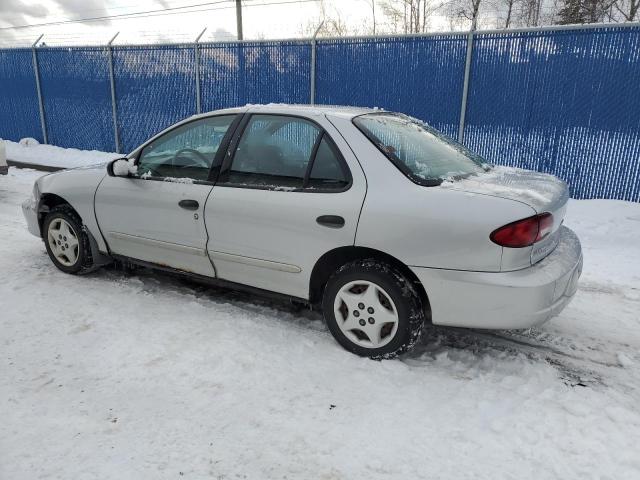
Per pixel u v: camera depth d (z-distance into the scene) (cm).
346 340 344
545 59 723
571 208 708
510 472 239
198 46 1026
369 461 245
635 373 328
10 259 520
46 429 265
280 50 935
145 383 306
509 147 774
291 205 344
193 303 420
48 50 1230
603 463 244
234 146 378
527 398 296
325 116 352
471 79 779
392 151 333
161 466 241
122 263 485
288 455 249
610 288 474
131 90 1146
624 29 666
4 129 1393
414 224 305
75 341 355
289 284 360
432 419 276
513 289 287
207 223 381
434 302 310
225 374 316
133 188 421
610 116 697
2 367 322
